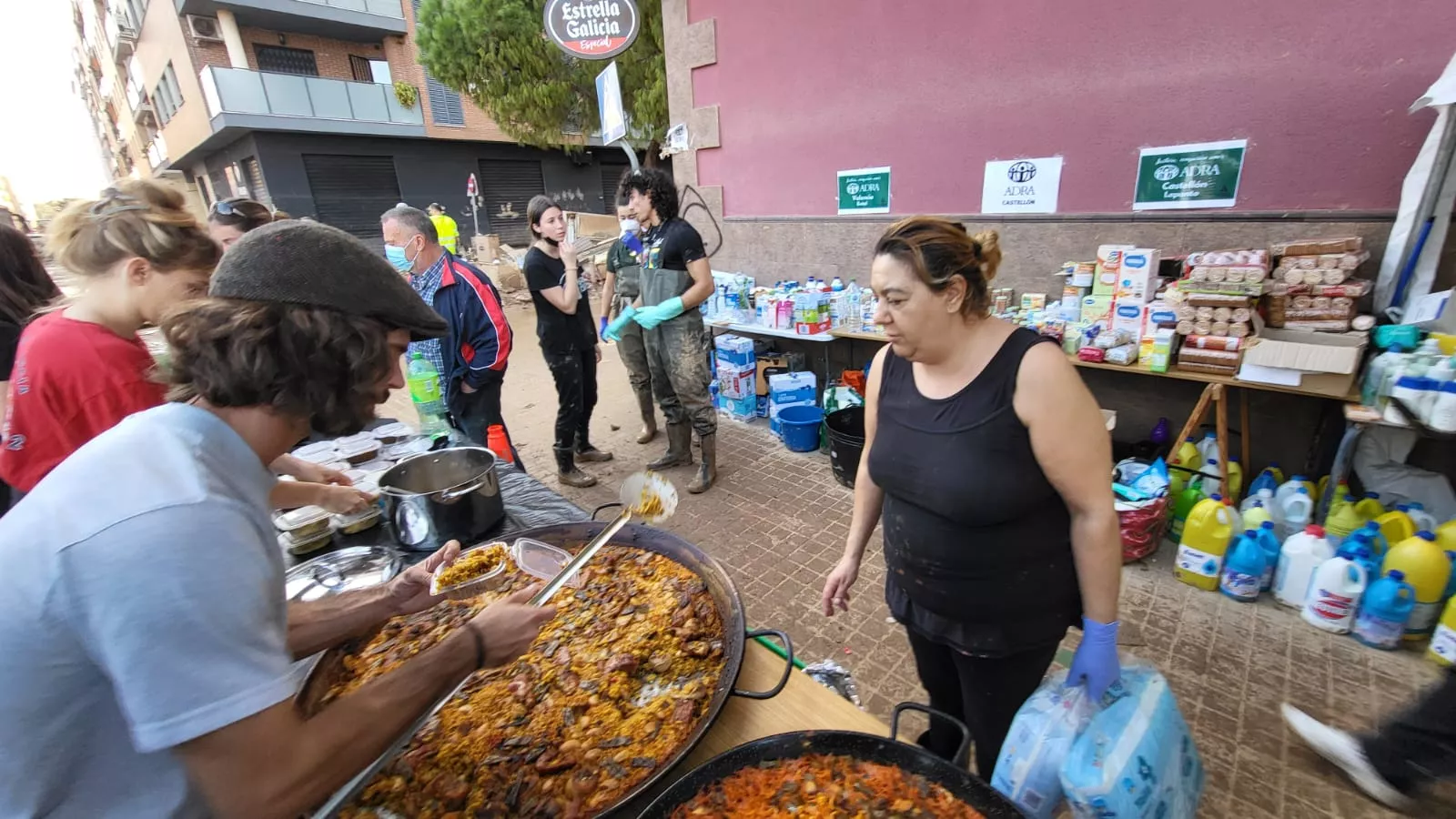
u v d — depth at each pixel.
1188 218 2.99
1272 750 1.92
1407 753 1.64
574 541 1.67
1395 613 2.21
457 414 3.21
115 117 33.09
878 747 0.98
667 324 3.65
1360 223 2.57
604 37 5.12
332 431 0.75
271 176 14.12
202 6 13.16
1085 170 3.27
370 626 1.23
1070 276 3.35
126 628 0.55
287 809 0.63
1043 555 1.25
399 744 0.80
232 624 0.60
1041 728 1.11
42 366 1.52
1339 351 2.35
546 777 1.03
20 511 0.62
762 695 1.13
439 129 16.34
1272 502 2.76
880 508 1.61
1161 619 2.49
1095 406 1.16
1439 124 2.20
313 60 15.62
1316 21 2.52
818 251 4.68
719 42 4.76
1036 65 3.31
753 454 4.39
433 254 3.05
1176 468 2.93
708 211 5.30
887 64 3.91
